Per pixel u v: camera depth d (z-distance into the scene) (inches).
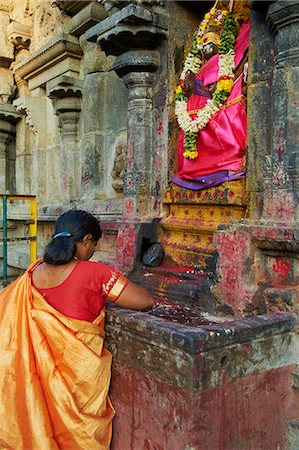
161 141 118.1
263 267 84.0
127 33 109.3
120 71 121.5
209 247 105.4
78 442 63.0
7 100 205.2
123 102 140.9
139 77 118.7
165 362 64.9
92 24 144.9
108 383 69.5
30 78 191.8
